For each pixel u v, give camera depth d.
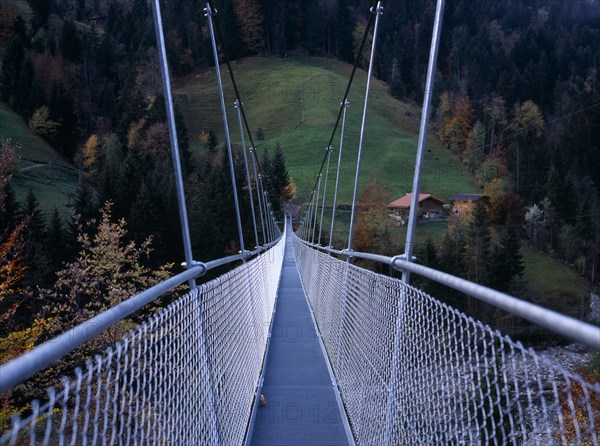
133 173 36.16
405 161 77.81
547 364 1.11
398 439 2.44
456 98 84.75
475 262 44.78
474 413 1.48
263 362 5.87
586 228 47.09
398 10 126.38
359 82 109.38
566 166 60.66
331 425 3.98
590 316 39.16
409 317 2.32
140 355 1.54
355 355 3.89
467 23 114.06
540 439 1.12
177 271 34.66
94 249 11.48
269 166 64.88
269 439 3.75
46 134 71.44
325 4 123.69
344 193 69.94
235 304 3.79
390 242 50.16
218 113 100.31
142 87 91.62
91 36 102.12
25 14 113.19
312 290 9.95
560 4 112.62
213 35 7.96
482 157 71.75
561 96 76.75
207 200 40.12
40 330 9.01
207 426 2.50
